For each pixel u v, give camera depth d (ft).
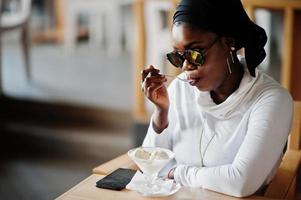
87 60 18.58
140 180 4.51
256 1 8.77
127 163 5.11
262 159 4.33
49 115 13.74
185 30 4.32
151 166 4.22
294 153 5.66
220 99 4.81
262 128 4.41
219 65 4.47
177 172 4.65
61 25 21.95
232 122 4.73
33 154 12.32
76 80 15.61
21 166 11.51
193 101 5.01
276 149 4.42
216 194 4.34
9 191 10.07
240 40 4.48
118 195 4.25
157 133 5.15
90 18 21.39
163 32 11.27
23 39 15.74
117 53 19.98
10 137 13.37
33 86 14.97
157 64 11.29
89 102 13.32
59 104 13.56
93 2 20.34
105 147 12.09
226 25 4.33
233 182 4.28
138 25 10.55
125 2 20.17
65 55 19.44
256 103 4.61
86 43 21.85
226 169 4.38
